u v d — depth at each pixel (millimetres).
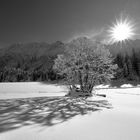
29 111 5660
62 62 15297
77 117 4715
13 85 41594
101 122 4125
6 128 3504
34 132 3232
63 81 15875
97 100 9523
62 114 5145
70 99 9969
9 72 94125
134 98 11500
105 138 2930
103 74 14523
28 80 85062
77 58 14680
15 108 6348
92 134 3146
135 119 4477
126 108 6492
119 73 50625
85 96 12125
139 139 2891
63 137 2957
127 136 3049
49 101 8867
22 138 2883
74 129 3473
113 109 6199
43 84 41844
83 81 14688
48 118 4539
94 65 14617
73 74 14812
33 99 10234
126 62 59688
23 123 3939
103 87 31281
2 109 6086
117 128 3580
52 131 3316
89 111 5715
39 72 92000
